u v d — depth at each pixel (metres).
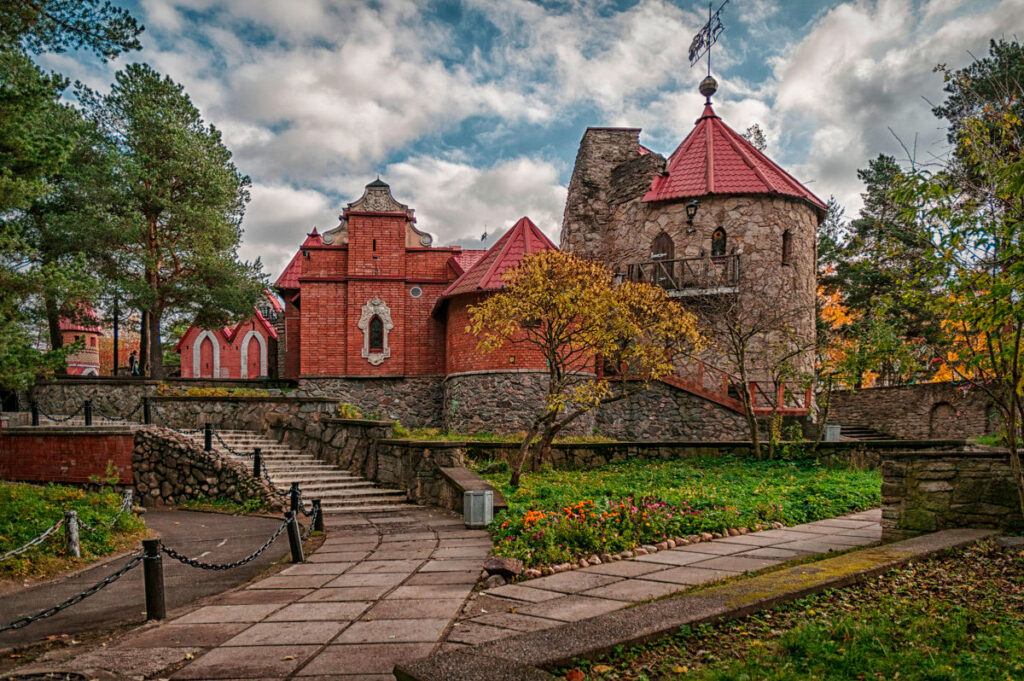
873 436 26.48
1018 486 8.21
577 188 28.08
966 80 10.98
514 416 22.39
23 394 26.25
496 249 25.06
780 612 6.13
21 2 11.48
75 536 10.00
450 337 25.08
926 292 8.67
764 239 24.17
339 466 18.56
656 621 5.61
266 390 26.50
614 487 14.45
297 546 9.95
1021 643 5.16
